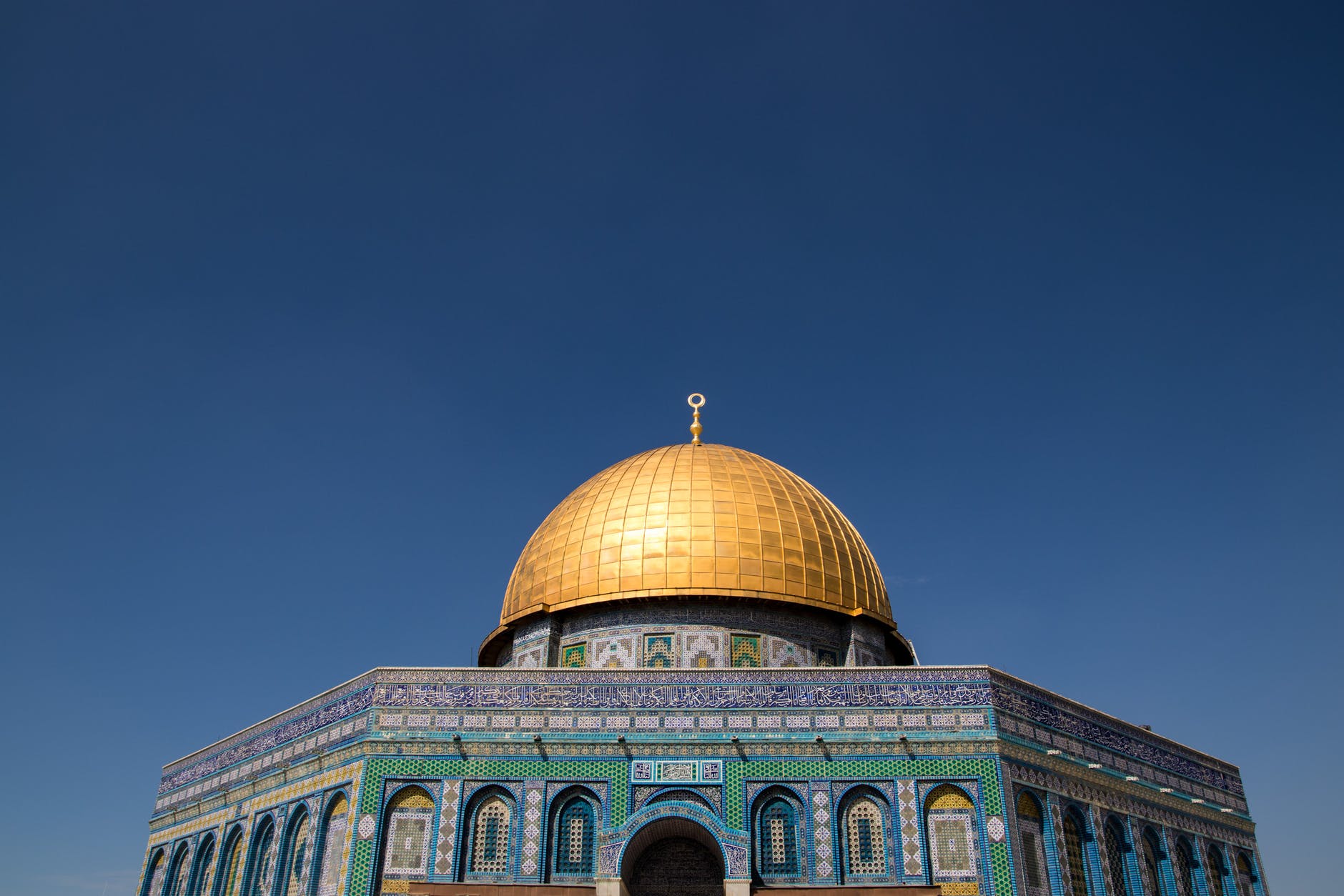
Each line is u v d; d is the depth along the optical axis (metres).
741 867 33.50
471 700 36.84
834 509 49.22
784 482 48.03
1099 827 38.09
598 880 33.47
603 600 43.50
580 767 35.81
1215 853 44.00
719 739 36.03
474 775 35.81
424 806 35.59
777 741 35.97
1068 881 35.69
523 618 45.53
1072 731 38.97
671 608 43.38
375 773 35.78
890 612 47.19
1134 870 38.88
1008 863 33.94
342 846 35.94
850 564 45.78
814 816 34.97
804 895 33.34
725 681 36.94
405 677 37.25
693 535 44.00
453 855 34.69
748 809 35.09
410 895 34.03
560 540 46.31
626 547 44.19
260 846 40.88
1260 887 45.59
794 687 36.78
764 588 43.31
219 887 42.16
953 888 33.91
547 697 36.81
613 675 37.06
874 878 34.25
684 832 35.75
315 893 36.28
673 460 48.00
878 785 35.34
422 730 36.41
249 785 42.50
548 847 34.97
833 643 44.47
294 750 40.34
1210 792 44.94
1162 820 41.47
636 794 35.44
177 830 47.09
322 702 39.69
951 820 34.88
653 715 36.44
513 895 33.72
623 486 47.06
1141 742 42.16
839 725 36.12
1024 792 35.91
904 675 36.81
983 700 36.28
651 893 35.81
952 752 35.59
